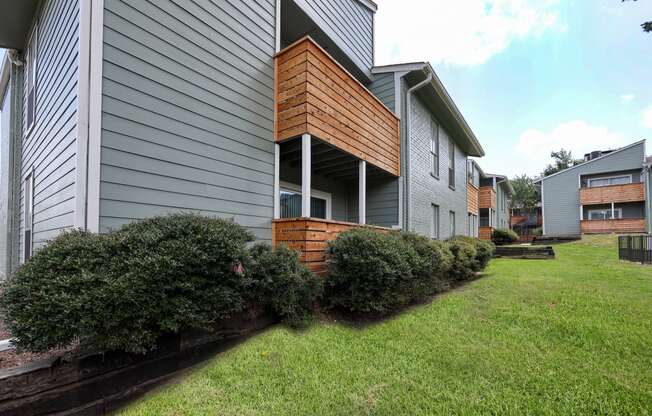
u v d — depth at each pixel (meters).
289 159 6.34
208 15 4.29
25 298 2.14
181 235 2.84
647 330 3.69
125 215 3.33
